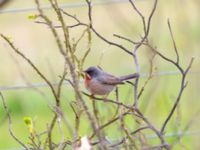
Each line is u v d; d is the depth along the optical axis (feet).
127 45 65.05
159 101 39.40
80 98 22.17
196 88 41.11
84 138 23.03
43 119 53.57
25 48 71.46
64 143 25.66
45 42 72.28
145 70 40.06
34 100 56.80
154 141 35.78
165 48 57.57
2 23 80.02
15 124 54.34
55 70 60.34
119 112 27.84
